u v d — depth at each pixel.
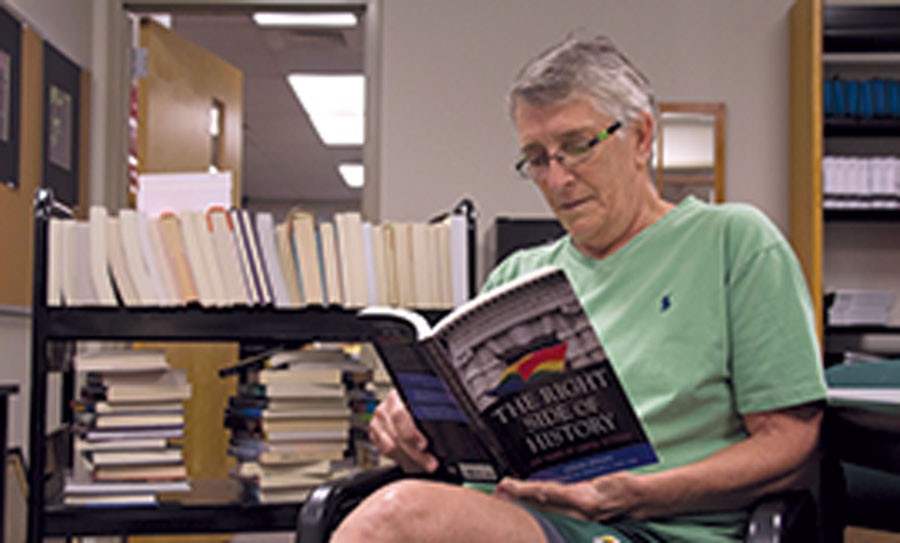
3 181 2.82
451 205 3.90
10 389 1.86
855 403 1.00
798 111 3.84
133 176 3.85
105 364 2.00
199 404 3.52
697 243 1.24
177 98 3.92
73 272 1.98
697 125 3.93
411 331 1.09
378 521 0.95
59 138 3.37
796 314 1.13
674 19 3.95
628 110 1.25
